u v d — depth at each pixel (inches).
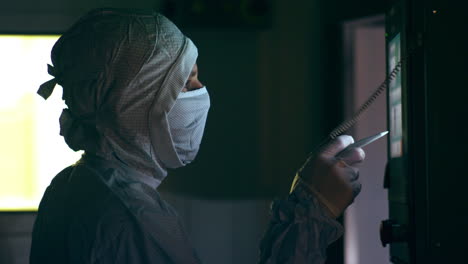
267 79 149.2
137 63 42.6
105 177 42.6
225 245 148.9
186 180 149.9
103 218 40.1
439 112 48.7
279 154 148.9
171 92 43.3
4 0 146.4
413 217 49.1
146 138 43.8
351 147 46.0
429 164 48.6
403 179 51.7
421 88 48.8
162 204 42.9
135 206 40.7
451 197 48.4
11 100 146.6
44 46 147.9
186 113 45.5
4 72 146.6
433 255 48.3
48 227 42.6
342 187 43.7
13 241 145.9
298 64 147.7
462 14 48.6
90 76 43.1
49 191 45.6
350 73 143.3
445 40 48.7
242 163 149.3
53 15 147.5
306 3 147.1
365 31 143.0
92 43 43.0
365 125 136.9
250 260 148.6
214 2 146.8
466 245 48.2
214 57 148.9
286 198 45.4
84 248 39.4
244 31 149.2
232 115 149.2
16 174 147.0
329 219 43.3
